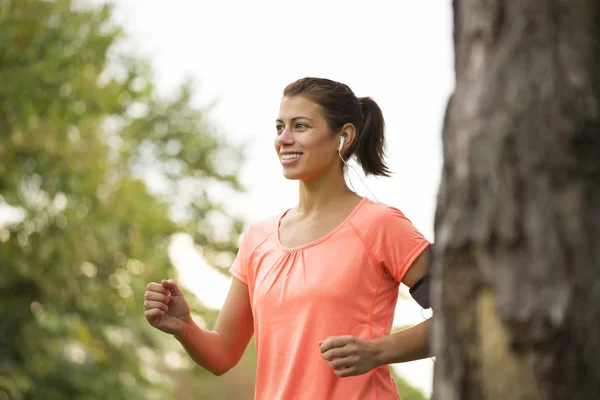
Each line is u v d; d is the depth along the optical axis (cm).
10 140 1386
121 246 1745
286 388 342
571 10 194
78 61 1270
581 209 188
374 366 320
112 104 1452
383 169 382
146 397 1873
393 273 348
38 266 1530
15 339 1553
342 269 344
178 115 2253
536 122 191
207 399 3484
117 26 1380
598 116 189
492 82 196
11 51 1214
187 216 2331
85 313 1688
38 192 1507
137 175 2070
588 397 186
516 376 191
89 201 1619
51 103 1252
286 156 367
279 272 356
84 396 1664
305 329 342
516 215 191
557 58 192
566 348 187
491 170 193
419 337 324
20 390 1505
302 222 368
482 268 195
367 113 381
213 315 2061
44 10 1272
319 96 366
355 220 354
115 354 1788
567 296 187
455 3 212
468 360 198
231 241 2370
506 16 197
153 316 357
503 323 192
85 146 1586
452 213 200
